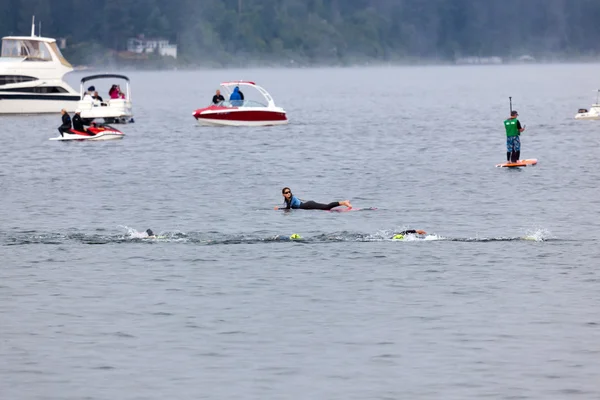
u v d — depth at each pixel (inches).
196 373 2304.4
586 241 3604.8
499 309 2768.2
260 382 2250.2
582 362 2352.4
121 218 4200.3
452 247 3518.7
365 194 4845.0
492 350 2437.3
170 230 3912.4
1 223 4087.1
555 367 2321.6
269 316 2723.9
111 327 2637.8
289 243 3612.2
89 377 2287.2
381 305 2817.4
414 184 5177.2
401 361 2369.6
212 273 3181.6
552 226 3912.4
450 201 4574.3
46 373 2313.0
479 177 5423.2
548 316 2701.8
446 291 2947.8
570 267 3213.6
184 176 5595.5
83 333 2591.0
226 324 2655.0
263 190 5009.8
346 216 4170.8
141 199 4731.8
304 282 3061.0
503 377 2265.0
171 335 2568.9
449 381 2245.3
